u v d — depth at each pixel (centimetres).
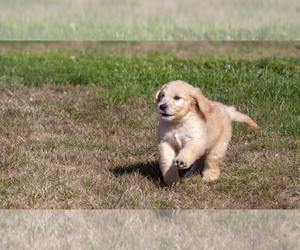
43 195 642
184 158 607
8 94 1164
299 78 1181
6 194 654
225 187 669
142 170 734
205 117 660
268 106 993
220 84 1151
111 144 846
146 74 1248
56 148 817
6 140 852
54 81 1273
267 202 632
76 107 1037
